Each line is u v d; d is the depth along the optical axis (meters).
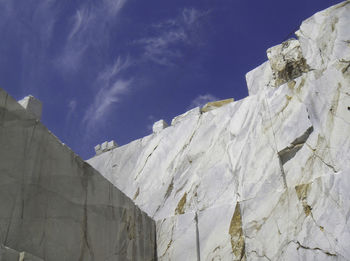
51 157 6.43
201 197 8.78
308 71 8.47
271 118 8.49
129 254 7.80
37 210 5.91
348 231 6.39
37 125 6.30
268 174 7.91
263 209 7.61
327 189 6.91
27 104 7.89
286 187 7.59
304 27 9.00
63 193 6.49
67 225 6.41
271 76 9.47
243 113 9.23
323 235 6.62
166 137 10.74
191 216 8.58
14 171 5.70
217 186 8.67
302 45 8.89
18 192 5.68
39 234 5.84
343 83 7.73
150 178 10.29
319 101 7.91
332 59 8.13
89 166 7.33
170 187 9.62
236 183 8.38
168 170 10.01
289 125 8.07
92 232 6.93
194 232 8.34
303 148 7.71
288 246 6.94
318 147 7.50
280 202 7.44
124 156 11.52
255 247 7.34
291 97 8.39
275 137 8.19
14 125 5.86
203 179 9.01
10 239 5.38
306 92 8.18
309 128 7.75
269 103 8.73
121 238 7.71
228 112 9.64
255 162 8.27
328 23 8.56
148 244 8.60
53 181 6.35
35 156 6.12
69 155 6.85
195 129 10.15
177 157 10.04
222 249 7.77
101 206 7.36
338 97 7.67
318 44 8.55
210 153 9.34
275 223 7.31
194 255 8.09
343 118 7.43
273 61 9.49
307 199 7.09
